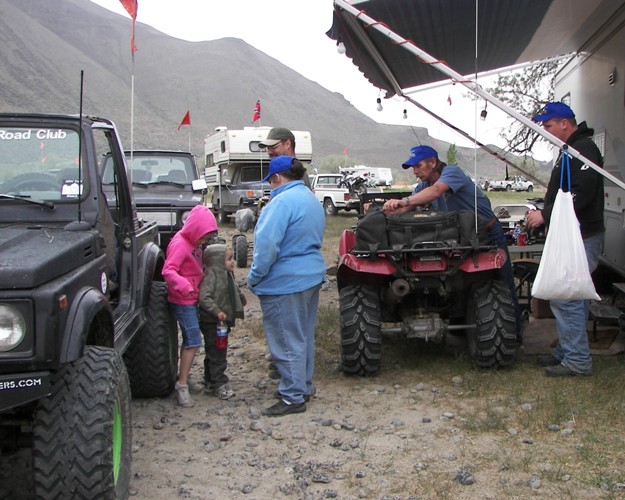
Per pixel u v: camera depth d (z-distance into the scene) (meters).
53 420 2.96
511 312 5.52
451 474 3.80
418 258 5.42
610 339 6.42
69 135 4.21
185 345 5.09
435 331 5.68
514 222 9.62
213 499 3.60
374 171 44.50
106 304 3.45
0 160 4.11
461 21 6.37
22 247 3.25
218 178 21.80
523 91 15.73
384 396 5.22
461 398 5.09
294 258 4.84
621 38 6.58
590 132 5.61
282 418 4.81
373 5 5.42
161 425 4.68
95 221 4.03
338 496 3.60
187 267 5.12
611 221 7.18
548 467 3.82
